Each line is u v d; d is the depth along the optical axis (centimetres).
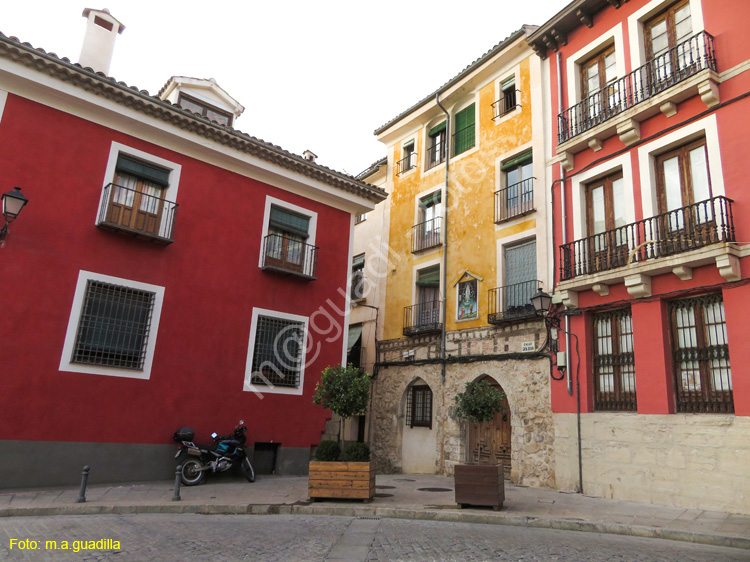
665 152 1025
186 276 1171
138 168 1146
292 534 630
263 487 1017
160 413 1084
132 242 1104
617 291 1034
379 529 667
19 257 960
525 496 948
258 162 1320
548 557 527
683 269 909
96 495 876
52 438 952
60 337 984
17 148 988
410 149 1877
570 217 1184
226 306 1223
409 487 1059
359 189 1498
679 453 880
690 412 898
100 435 1005
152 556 512
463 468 810
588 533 686
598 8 1201
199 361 1158
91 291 1038
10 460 905
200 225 1216
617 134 1095
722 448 826
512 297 1327
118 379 1043
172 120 1168
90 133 1083
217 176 1270
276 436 1248
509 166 1425
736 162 890
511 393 1239
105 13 1312
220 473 1138
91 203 1060
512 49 1454
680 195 987
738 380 826
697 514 784
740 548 609
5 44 952
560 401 1105
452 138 1673
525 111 1402
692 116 969
